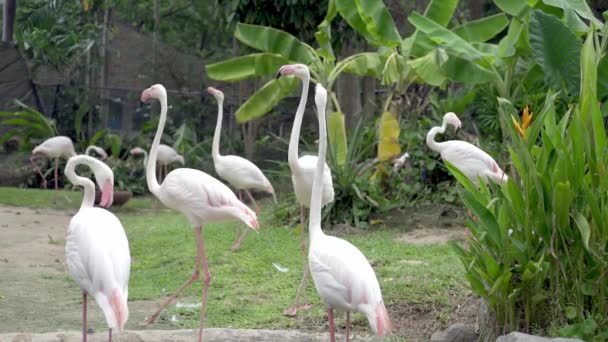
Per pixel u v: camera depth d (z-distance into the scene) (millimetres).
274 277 7918
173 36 27578
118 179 16578
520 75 10992
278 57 12219
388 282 6949
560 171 5109
